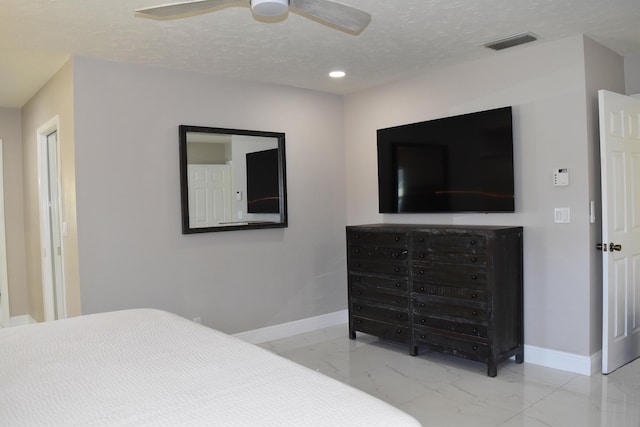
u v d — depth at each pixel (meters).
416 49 3.64
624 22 3.17
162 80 3.94
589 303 3.44
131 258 3.78
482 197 3.94
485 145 3.90
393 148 4.61
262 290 4.53
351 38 3.35
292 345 4.38
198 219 4.09
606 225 3.37
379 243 4.17
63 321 2.37
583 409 2.92
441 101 4.26
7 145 5.29
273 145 4.60
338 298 5.13
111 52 3.49
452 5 2.82
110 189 3.69
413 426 1.26
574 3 2.84
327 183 5.04
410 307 3.96
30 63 3.72
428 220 4.43
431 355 4.04
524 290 3.77
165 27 3.03
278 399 1.37
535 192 3.69
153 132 3.89
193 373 1.60
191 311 4.09
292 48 3.53
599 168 3.54
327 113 5.05
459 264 3.60
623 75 3.91
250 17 2.90
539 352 3.70
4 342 2.01
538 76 3.64
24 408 1.35
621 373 3.48
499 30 3.27
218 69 4.04
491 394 3.18
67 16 2.81
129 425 1.23
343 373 3.63
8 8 2.69
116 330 2.19
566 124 3.51
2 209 5.25
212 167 4.19
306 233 4.86
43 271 4.64
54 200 4.59
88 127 3.59
